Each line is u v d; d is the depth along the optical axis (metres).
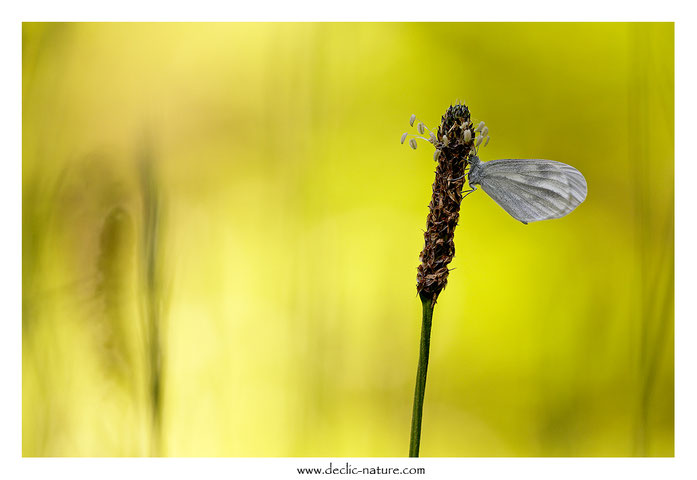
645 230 0.46
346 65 0.62
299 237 0.50
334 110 0.59
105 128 0.52
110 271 0.43
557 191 0.42
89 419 0.43
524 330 0.58
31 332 0.44
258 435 0.47
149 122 0.43
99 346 0.43
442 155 0.40
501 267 0.62
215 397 0.47
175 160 0.60
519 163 0.42
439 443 0.53
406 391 0.54
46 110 0.47
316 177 0.53
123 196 0.46
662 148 0.48
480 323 0.60
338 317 0.48
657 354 0.45
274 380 0.48
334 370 0.48
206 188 0.60
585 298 0.53
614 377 0.49
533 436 0.50
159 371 0.43
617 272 0.57
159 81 0.61
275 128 0.54
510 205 0.42
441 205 0.40
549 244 0.62
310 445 0.47
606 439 0.49
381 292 0.57
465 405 0.55
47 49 0.48
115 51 0.59
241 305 0.50
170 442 0.46
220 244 0.49
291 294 0.48
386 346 0.55
